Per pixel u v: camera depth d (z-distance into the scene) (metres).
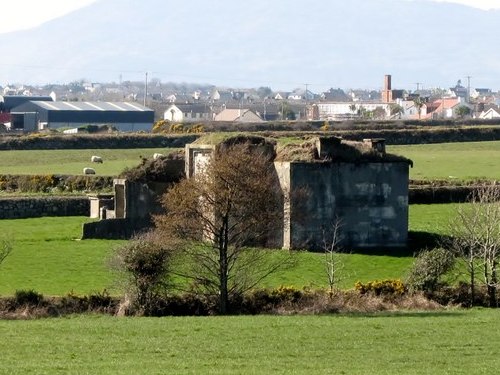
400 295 167.75
